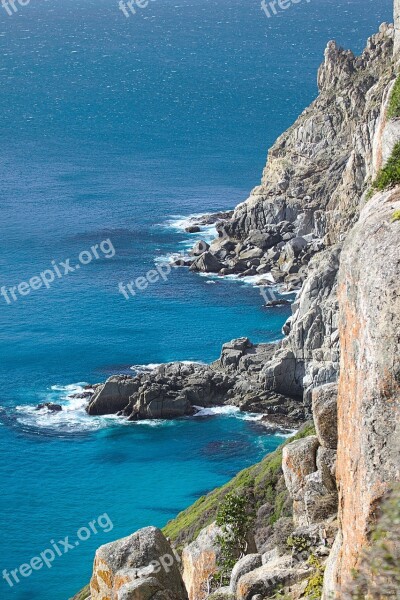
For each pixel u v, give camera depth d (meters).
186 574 54.62
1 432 153.88
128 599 38.56
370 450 25.89
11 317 197.62
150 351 182.50
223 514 55.44
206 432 153.50
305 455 46.97
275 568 41.34
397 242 26.34
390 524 21.03
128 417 157.38
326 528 42.00
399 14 84.62
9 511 133.25
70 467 145.00
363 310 26.70
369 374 26.17
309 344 160.38
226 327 192.00
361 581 21.02
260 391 161.00
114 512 133.62
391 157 31.91
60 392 167.50
